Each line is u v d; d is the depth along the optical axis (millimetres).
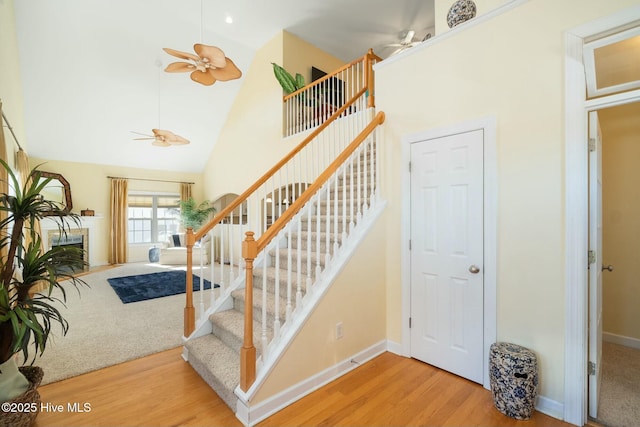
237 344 2316
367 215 2713
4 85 3818
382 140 2875
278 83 5852
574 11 1822
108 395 2051
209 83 4125
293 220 3283
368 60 4121
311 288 2203
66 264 1964
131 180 8016
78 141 6758
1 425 1557
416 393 2078
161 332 3137
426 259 2502
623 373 2332
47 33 4844
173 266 7215
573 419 1788
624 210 2828
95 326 3301
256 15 5379
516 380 1814
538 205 1956
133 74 5859
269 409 1853
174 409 1908
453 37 2395
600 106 1735
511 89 2076
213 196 8375
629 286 2799
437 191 2449
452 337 2334
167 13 5219
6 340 1684
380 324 2709
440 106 2461
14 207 1812
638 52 1689
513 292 2051
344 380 2240
